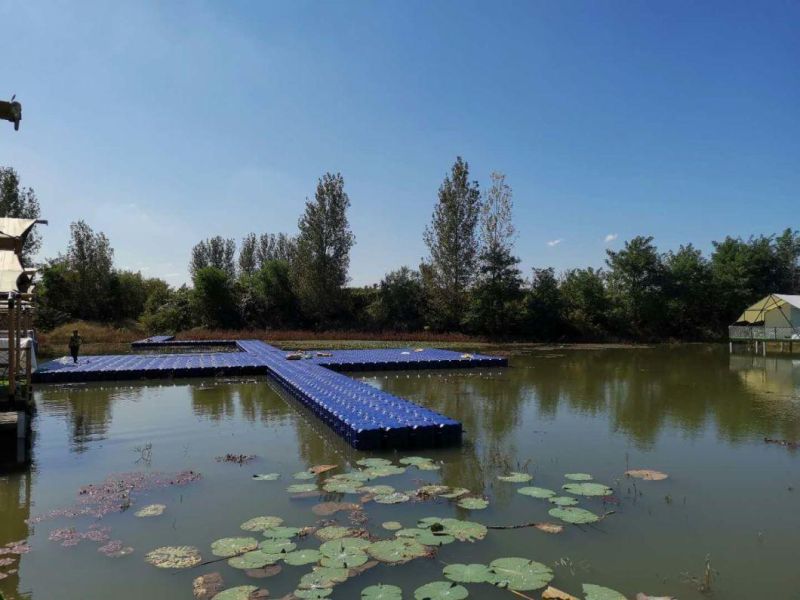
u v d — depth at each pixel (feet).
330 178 131.54
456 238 126.72
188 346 100.42
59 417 37.52
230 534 17.94
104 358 69.62
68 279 130.11
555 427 33.96
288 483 23.13
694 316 126.72
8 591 14.57
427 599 13.44
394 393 47.50
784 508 20.27
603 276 129.80
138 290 146.82
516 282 120.78
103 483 23.34
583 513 19.29
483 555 16.22
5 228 31.42
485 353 88.99
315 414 37.40
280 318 135.13
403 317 132.46
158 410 40.11
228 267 205.87
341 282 133.69
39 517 19.71
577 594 14.07
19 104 11.83
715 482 23.25
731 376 59.16
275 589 14.32
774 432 32.55
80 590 14.57
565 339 118.93
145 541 17.52
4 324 32.86
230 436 32.07
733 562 15.99
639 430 33.12
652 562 15.94
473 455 27.63
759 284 127.54
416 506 20.22
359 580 14.75
